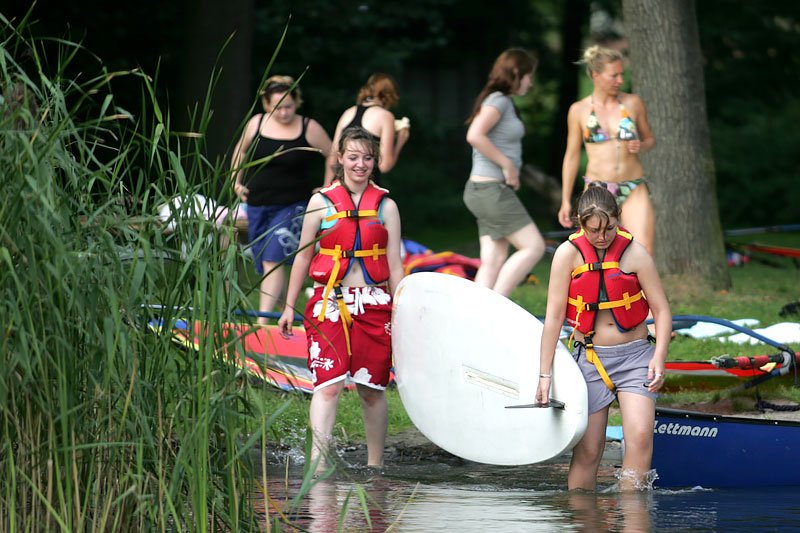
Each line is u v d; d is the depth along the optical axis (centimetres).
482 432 1532
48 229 945
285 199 2355
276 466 1602
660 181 3203
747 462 1508
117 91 5075
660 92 3195
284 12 5378
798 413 1917
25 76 1000
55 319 973
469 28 7800
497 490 1465
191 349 1052
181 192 1036
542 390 1441
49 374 995
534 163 7838
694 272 3178
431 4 6169
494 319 1510
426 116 7312
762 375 1919
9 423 1009
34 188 944
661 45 3188
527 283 3341
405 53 5878
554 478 1559
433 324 1576
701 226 3188
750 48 6512
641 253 1433
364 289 1585
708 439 1498
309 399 1919
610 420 1953
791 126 6988
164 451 1064
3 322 952
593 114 2306
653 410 1451
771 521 1271
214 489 1074
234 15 4378
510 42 7675
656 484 1495
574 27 6919
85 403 1010
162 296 1047
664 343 1437
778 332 2386
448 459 1705
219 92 4359
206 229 1048
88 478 1020
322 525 1231
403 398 1633
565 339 1995
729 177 6781
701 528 1234
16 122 1038
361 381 1594
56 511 1023
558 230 6216
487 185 2411
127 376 1027
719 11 6438
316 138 2372
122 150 1088
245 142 2370
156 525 1053
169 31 5122
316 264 1591
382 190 1608
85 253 993
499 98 2356
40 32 4700
